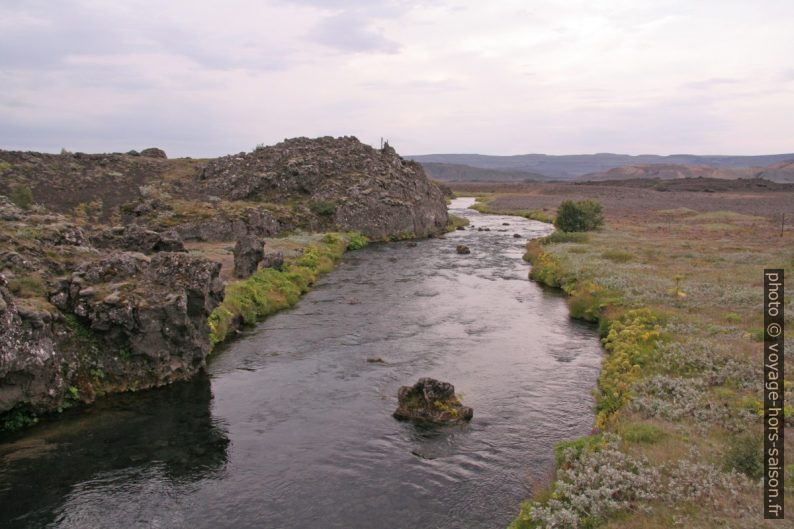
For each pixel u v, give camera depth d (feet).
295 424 65.98
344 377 80.38
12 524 47.42
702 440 54.95
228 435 63.41
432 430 63.93
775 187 566.77
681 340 85.61
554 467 54.03
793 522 40.65
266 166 273.54
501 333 102.37
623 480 47.47
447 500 50.34
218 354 90.22
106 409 69.51
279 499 50.98
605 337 98.94
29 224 95.20
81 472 55.62
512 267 175.32
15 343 61.67
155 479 54.49
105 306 72.95
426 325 107.55
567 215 248.32
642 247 190.08
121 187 243.19
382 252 208.95
